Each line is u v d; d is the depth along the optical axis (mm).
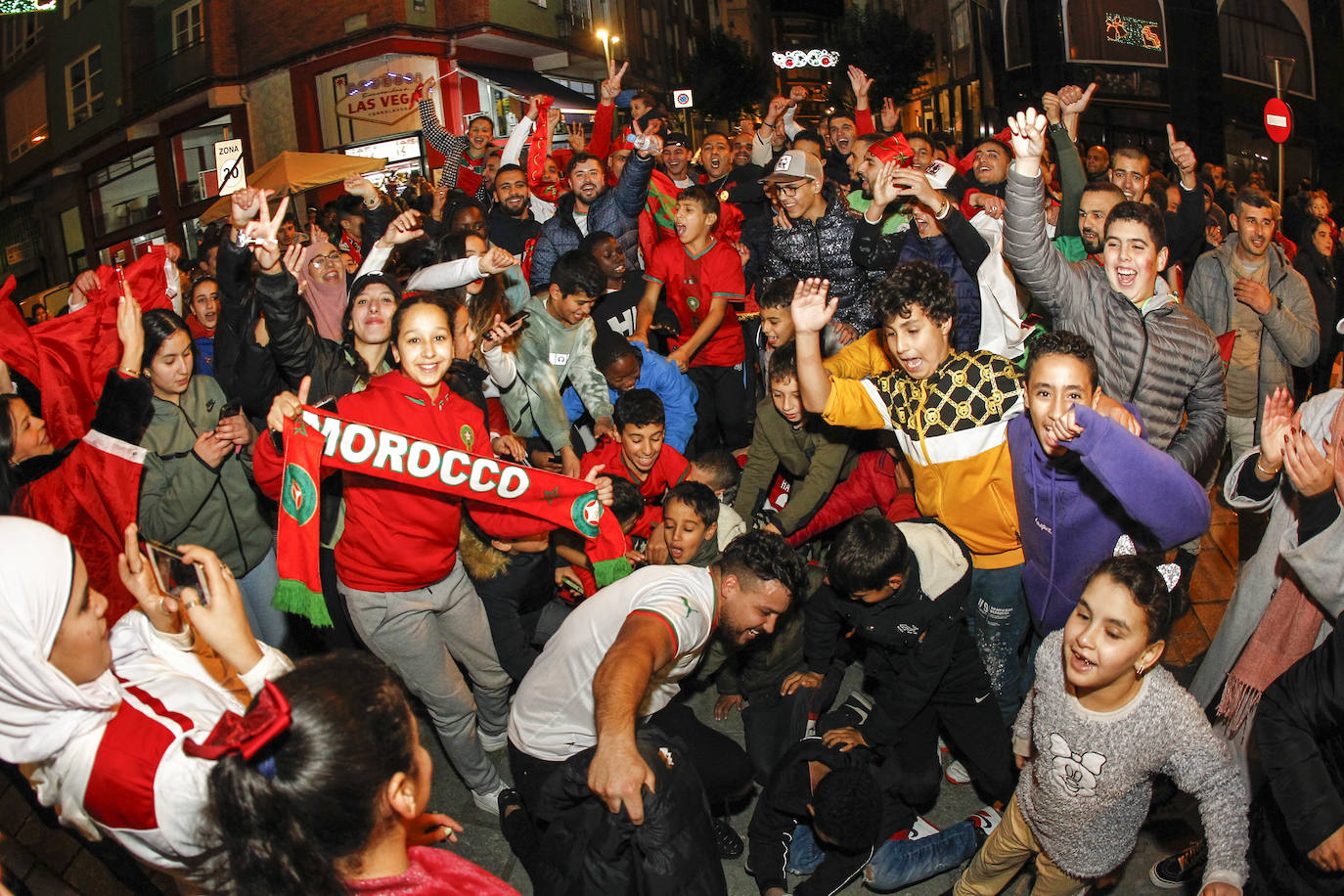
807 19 38406
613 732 2121
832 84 27297
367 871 1616
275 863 1501
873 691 4367
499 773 3891
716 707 4387
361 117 19125
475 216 6059
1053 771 2670
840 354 4309
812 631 3590
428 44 19016
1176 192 7031
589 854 2359
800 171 5270
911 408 3383
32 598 1749
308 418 2953
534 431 4922
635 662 2305
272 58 19656
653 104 8305
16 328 3164
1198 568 5109
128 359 3352
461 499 3289
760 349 5715
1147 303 3596
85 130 23234
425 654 3352
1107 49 20438
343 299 5191
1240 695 3041
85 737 1827
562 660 2840
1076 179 5078
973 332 4641
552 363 4641
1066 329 3689
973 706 3451
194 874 1873
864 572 3053
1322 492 2658
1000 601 3508
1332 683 2277
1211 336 3625
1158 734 2500
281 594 2895
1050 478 3123
